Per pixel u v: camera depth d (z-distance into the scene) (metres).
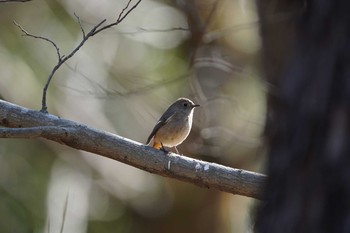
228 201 17.81
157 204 18.36
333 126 5.30
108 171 17.91
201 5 16.25
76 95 15.30
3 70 16.55
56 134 7.51
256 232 5.66
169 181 18.25
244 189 7.81
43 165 16.98
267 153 5.79
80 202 16.84
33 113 7.70
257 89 15.96
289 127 5.52
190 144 14.42
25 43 17.06
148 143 10.84
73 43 17.16
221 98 14.48
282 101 5.66
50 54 16.95
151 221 18.28
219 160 15.34
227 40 16.50
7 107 7.69
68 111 16.72
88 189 17.33
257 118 14.77
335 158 5.25
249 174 7.82
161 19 17.70
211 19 15.34
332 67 5.37
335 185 5.23
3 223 15.86
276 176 5.54
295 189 5.40
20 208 16.17
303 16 5.65
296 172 5.41
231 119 15.08
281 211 5.45
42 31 17.27
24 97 16.48
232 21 16.81
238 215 17.67
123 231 17.89
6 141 16.78
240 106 14.82
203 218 17.98
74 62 16.69
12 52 16.89
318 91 5.41
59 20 17.42
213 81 15.95
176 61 17.53
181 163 7.88
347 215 5.16
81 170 17.47
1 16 17.17
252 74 13.32
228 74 15.91
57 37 17.20
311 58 5.51
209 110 14.66
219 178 7.84
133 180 18.27
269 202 5.56
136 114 16.62
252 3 15.66
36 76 16.72
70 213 16.17
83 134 7.67
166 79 15.48
